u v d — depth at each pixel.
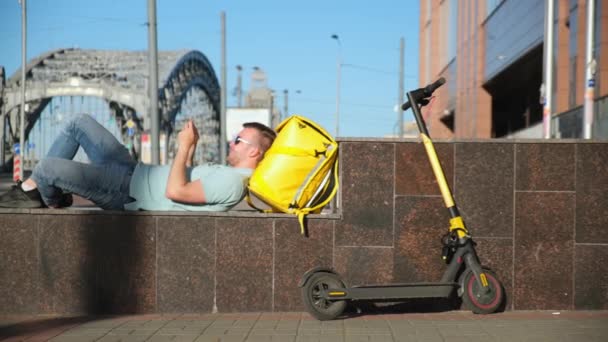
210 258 5.84
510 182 5.94
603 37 23.11
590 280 5.92
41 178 5.91
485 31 38.97
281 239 5.84
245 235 5.83
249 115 56.31
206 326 5.30
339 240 5.87
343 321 5.48
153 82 18.69
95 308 5.84
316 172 5.82
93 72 80.75
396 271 5.89
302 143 5.86
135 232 5.85
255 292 5.84
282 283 5.84
